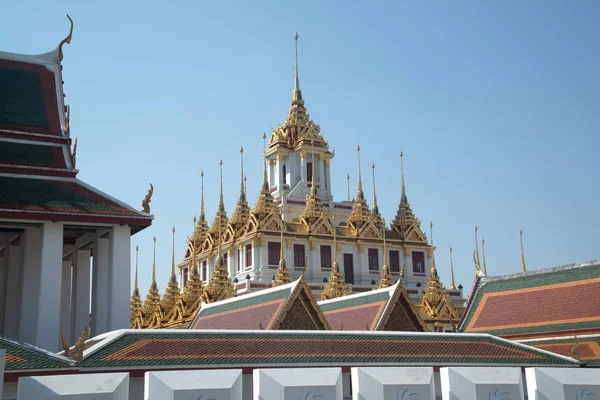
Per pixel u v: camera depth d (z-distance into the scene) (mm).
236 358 31594
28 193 44750
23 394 21938
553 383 27531
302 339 35312
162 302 85938
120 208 45969
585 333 46219
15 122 49781
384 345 36531
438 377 35906
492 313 53812
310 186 105500
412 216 104188
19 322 45188
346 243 97938
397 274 100875
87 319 53188
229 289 76438
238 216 97250
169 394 23156
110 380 22828
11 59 54094
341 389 25578
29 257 45969
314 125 107688
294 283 41844
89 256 53938
